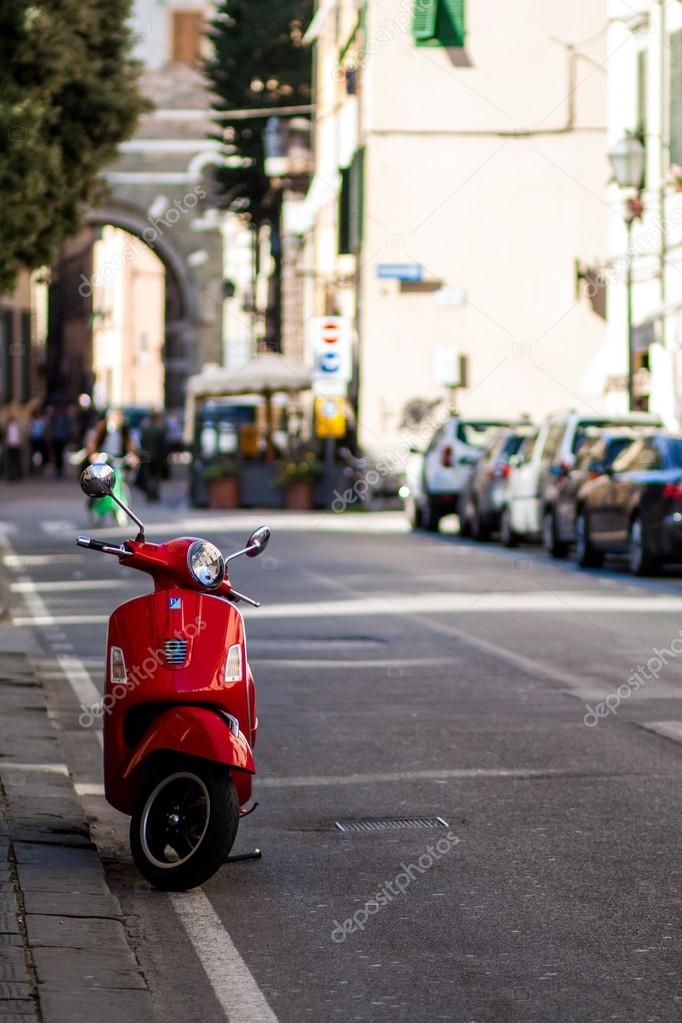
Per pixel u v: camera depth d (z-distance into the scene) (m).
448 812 12.29
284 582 30.61
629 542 32.31
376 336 60.50
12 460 78.62
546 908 9.78
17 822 11.43
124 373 141.00
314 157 77.25
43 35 29.06
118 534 43.22
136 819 10.29
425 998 8.22
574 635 22.75
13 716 15.70
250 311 89.19
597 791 12.96
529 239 59.97
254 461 61.00
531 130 59.75
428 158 60.09
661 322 46.09
